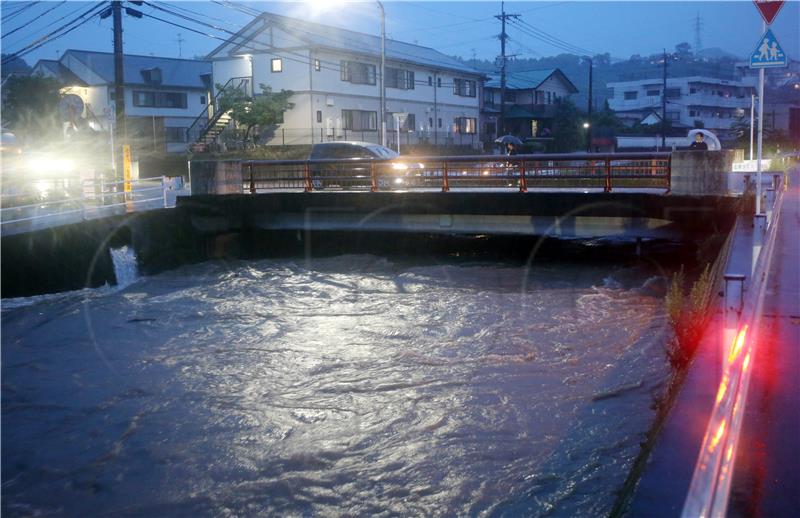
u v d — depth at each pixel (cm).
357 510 680
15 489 755
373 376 1086
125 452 838
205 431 894
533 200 1789
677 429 486
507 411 907
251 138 4378
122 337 1340
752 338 506
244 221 2098
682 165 1658
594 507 639
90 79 4972
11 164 2198
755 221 1114
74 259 1692
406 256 2103
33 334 1351
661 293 1561
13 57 2683
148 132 5044
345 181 2281
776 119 6162
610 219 1747
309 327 1402
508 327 1337
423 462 772
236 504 706
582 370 1058
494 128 5947
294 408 963
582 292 1612
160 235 1986
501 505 664
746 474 442
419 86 5069
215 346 1280
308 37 4275
